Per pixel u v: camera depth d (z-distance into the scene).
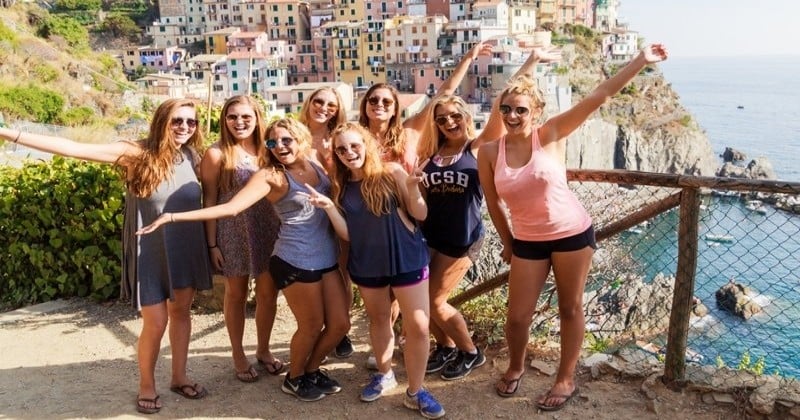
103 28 103.12
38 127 25.31
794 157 79.94
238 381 4.72
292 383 4.44
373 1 87.75
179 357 4.45
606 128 69.12
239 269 4.46
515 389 4.33
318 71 84.25
